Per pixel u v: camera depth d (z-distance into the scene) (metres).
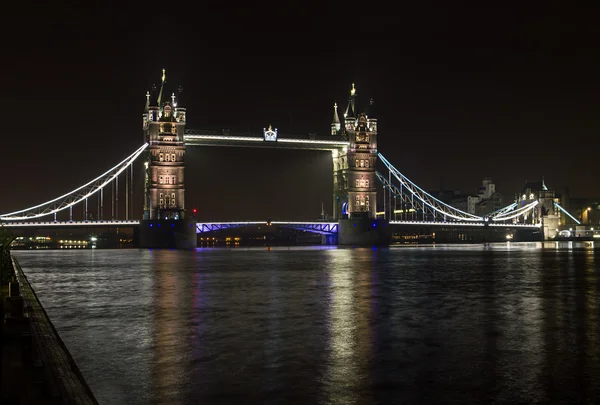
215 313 35.50
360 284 55.12
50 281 60.22
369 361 22.94
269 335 28.20
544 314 34.69
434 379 20.44
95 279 62.75
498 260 103.50
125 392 19.19
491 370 21.53
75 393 17.02
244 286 53.47
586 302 40.50
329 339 27.17
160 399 18.50
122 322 32.19
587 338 27.16
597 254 130.25
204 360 23.22
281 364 22.53
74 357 23.78
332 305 39.19
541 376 20.73
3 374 17.98
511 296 44.47
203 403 18.12
